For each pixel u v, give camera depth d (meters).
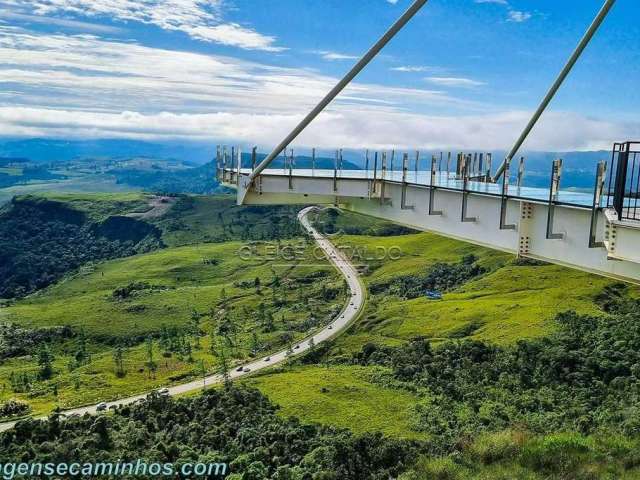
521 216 19.44
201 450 66.44
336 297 172.88
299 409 82.19
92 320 173.25
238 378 112.25
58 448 62.47
